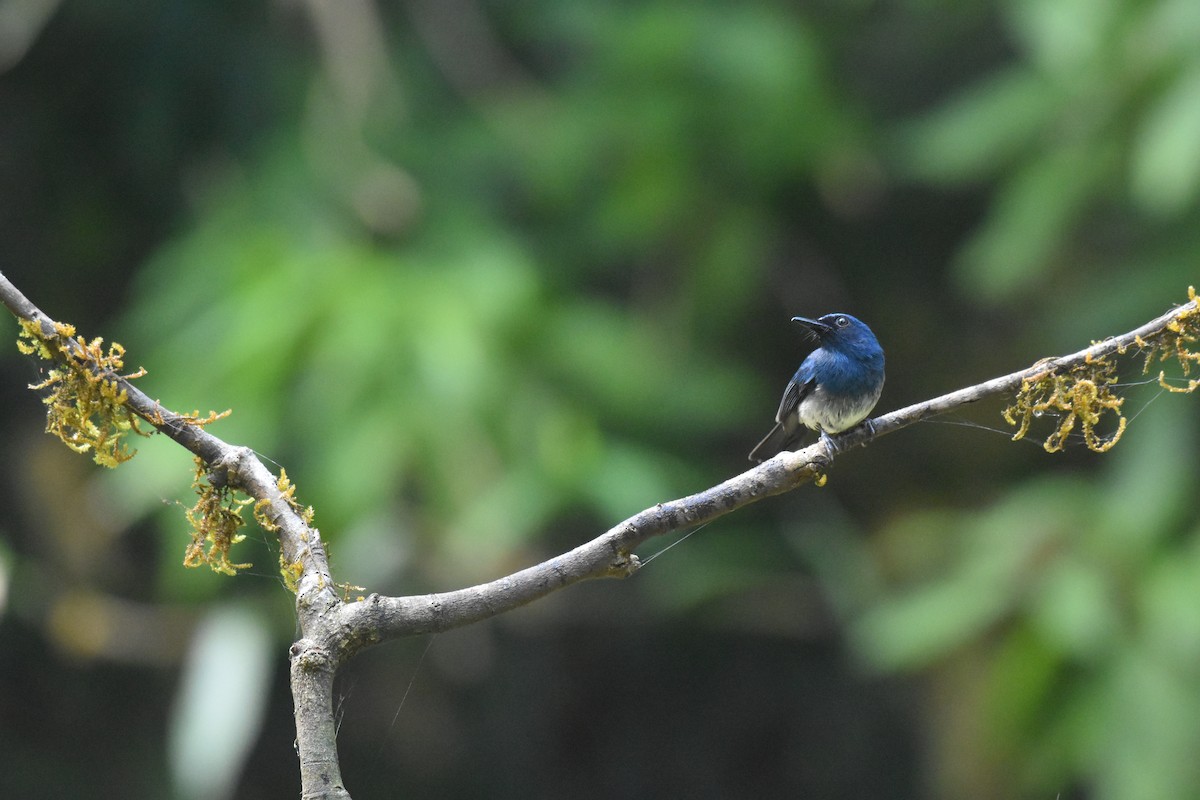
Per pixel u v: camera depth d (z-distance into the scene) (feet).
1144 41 34.32
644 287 47.44
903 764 53.36
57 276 48.32
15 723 49.06
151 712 49.21
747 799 56.39
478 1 49.96
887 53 54.90
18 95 47.24
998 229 37.70
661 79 43.29
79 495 44.42
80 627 42.14
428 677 51.55
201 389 32.65
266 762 52.24
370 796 51.72
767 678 56.80
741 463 52.08
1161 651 31.63
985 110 38.37
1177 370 34.81
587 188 45.39
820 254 54.03
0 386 47.42
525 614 51.72
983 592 34.58
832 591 46.34
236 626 36.78
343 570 33.81
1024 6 37.83
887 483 52.65
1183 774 30.09
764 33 43.47
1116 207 40.78
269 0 45.57
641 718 57.06
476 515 32.45
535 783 54.95
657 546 48.19
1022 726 32.58
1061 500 36.01
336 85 40.70
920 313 54.90
